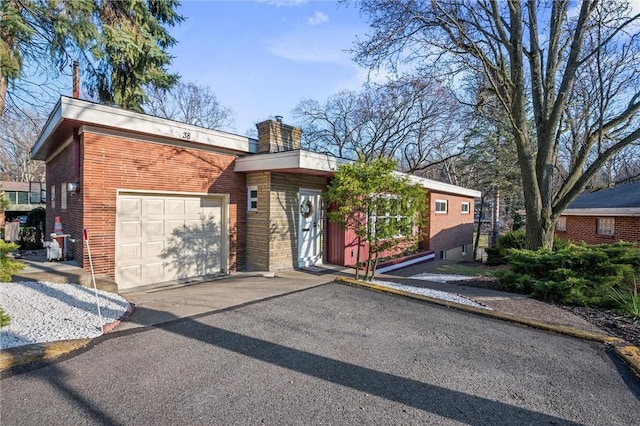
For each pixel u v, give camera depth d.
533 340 4.18
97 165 6.61
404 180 7.42
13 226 13.27
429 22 8.71
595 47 8.34
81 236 6.60
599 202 14.66
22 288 5.30
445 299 5.95
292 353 3.67
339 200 7.44
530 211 8.34
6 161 29.58
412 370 3.34
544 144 8.38
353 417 2.55
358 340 4.06
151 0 13.00
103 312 4.82
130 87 13.18
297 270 9.02
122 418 2.49
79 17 9.20
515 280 6.82
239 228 9.15
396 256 11.66
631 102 7.79
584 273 6.11
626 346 3.95
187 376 3.13
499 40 8.73
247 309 5.25
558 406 2.77
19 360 3.25
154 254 7.64
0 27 8.14
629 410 2.73
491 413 2.65
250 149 9.21
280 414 2.58
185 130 7.71
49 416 2.49
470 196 18.53
